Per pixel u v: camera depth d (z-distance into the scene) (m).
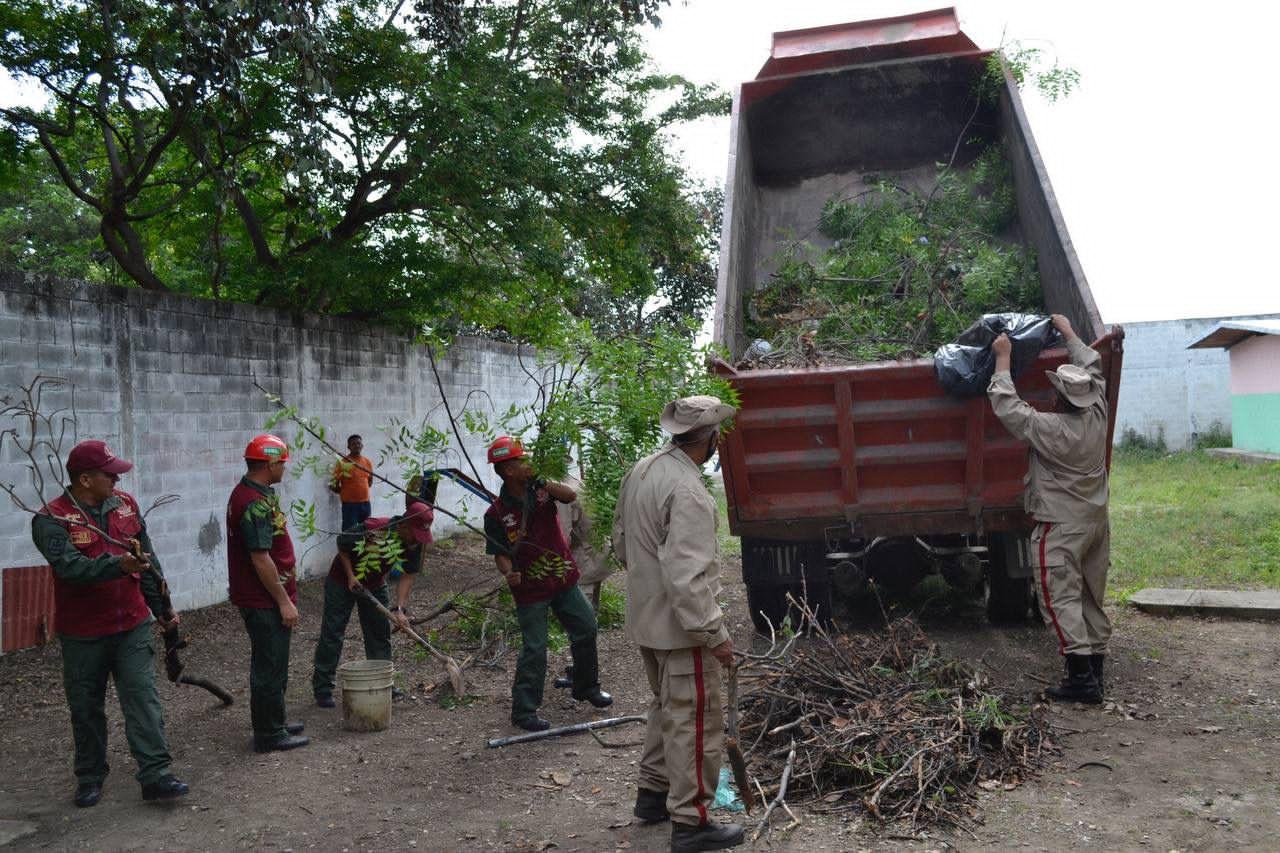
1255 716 5.51
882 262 8.02
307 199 9.62
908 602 8.56
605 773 5.05
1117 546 11.00
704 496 3.90
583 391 6.19
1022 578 7.22
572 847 4.17
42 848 4.33
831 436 6.12
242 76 9.12
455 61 10.79
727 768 4.79
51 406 7.98
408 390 13.77
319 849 4.27
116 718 6.31
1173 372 25.36
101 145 12.23
